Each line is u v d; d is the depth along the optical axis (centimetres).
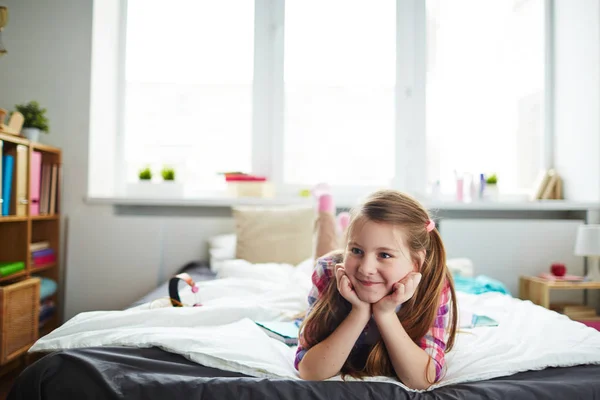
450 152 280
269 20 276
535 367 89
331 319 88
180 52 272
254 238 212
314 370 81
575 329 109
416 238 81
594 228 215
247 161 274
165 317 110
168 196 261
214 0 274
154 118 271
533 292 228
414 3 279
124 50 270
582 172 252
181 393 76
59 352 85
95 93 246
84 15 242
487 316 126
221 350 88
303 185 274
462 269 211
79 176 241
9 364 196
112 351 88
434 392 79
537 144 281
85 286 237
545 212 266
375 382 80
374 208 80
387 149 279
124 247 239
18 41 241
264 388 77
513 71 280
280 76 274
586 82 250
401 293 76
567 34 264
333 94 277
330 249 184
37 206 215
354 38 278
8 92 240
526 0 280
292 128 276
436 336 86
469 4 280
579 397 79
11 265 190
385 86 279
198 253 244
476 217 266
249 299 142
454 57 280
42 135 240
